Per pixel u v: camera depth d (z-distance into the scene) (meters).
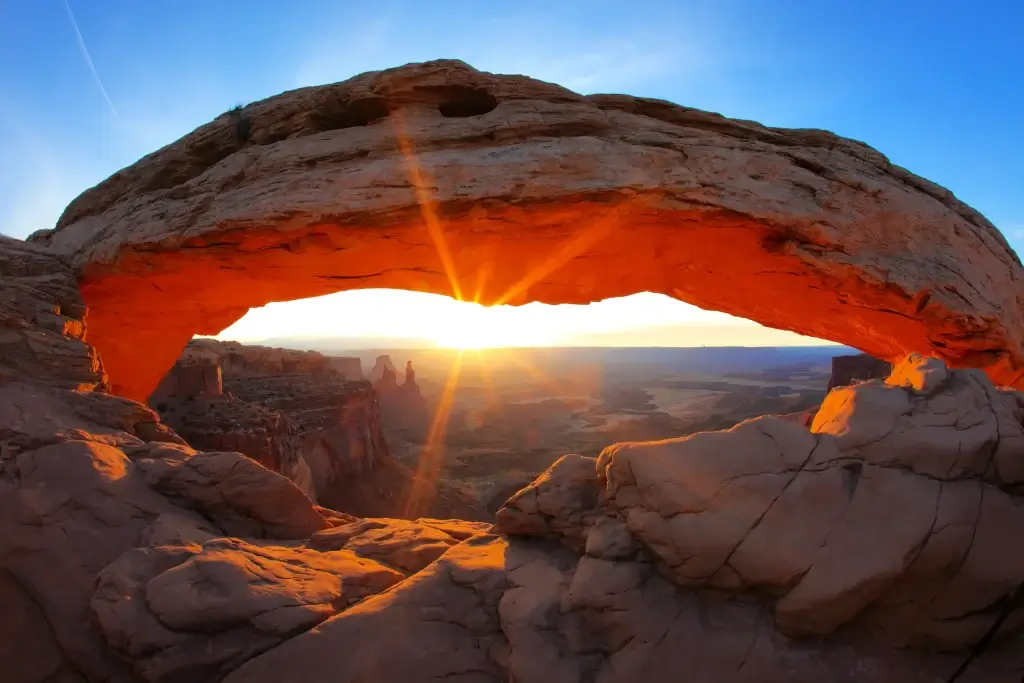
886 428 5.08
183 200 11.55
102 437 8.34
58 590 5.93
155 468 7.71
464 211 10.09
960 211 11.36
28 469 7.05
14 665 5.50
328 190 10.44
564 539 6.23
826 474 4.94
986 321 10.24
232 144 12.48
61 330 10.41
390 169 10.41
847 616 4.48
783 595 4.63
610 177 9.95
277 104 12.01
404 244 11.02
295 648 5.12
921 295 10.14
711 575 4.83
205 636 5.27
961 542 4.53
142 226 11.52
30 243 13.05
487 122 10.89
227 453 7.88
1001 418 5.05
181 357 24.25
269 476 7.70
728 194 10.15
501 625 5.29
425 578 5.94
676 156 10.43
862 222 10.43
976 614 4.49
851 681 4.25
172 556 6.12
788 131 11.58
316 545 7.41
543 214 10.13
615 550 5.39
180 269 11.98
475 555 6.38
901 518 4.64
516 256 11.53
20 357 9.42
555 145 10.43
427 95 11.31
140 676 5.07
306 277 12.59
